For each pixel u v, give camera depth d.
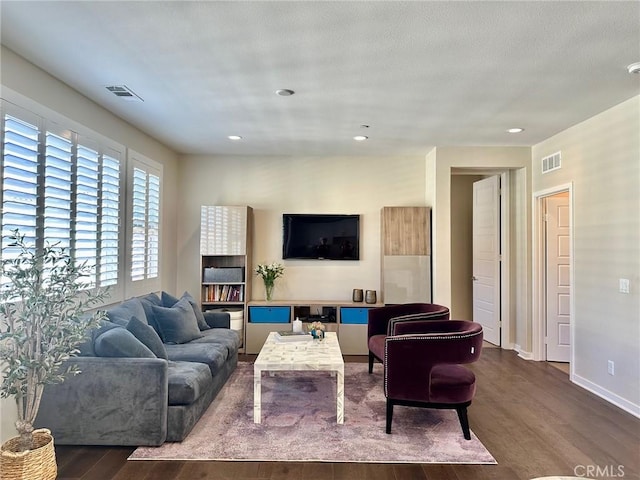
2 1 2.05
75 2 2.06
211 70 2.87
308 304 5.19
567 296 4.87
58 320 2.29
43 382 2.23
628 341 3.39
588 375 3.91
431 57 2.65
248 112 3.78
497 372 4.45
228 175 5.59
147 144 4.58
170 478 2.35
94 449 2.68
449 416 3.26
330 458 2.58
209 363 3.37
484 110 3.69
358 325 5.12
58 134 3.00
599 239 3.76
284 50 2.58
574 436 2.92
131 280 4.12
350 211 5.59
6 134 2.51
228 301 5.20
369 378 4.17
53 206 2.90
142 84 3.12
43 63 2.76
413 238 5.23
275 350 3.45
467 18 2.19
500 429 3.03
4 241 2.47
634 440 2.87
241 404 3.45
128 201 4.08
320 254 5.52
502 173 5.44
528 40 2.42
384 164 5.61
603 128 3.72
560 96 3.34
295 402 3.51
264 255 5.58
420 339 2.90
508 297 5.38
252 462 2.53
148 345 3.05
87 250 3.33
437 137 4.62
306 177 5.61
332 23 2.25
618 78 2.96
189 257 5.54
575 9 2.09
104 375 2.70
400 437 2.87
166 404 2.74
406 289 5.19
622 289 3.46
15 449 2.17
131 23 2.27
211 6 2.10
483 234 5.85
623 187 3.46
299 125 4.18
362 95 3.33
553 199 4.94
